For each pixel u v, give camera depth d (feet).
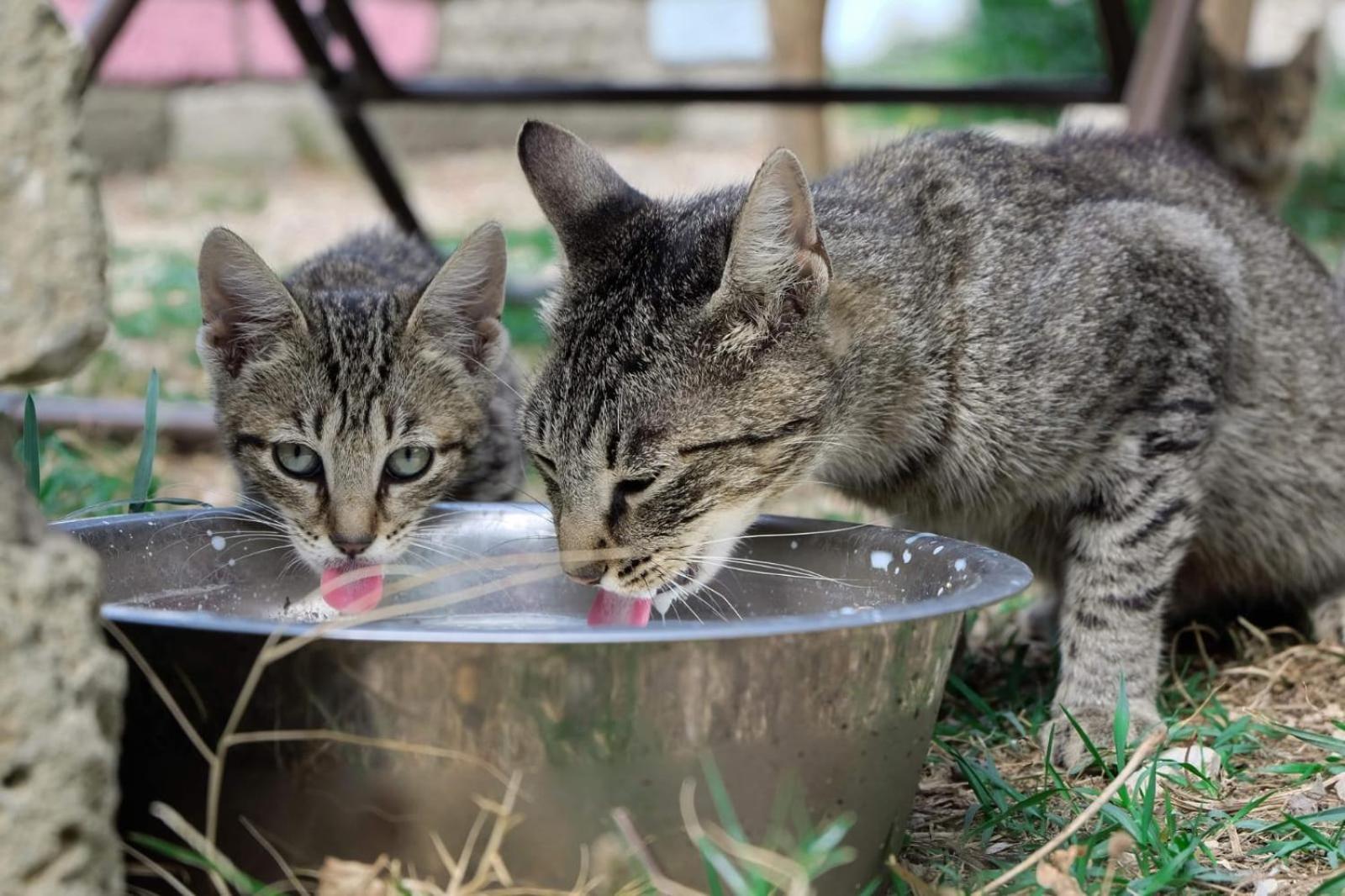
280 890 2.22
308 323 3.11
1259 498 3.17
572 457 2.67
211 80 9.50
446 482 3.14
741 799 2.21
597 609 2.67
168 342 5.06
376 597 2.81
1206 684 3.07
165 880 2.24
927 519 2.99
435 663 2.15
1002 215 2.89
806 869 2.15
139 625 2.19
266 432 3.07
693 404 2.64
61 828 2.00
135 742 2.23
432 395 3.13
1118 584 2.91
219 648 2.18
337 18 4.61
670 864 2.21
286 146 10.08
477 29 10.91
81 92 2.06
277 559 2.90
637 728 2.17
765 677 2.19
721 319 2.63
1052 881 2.26
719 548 2.69
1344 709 2.93
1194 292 2.92
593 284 2.74
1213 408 2.94
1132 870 2.44
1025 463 2.87
